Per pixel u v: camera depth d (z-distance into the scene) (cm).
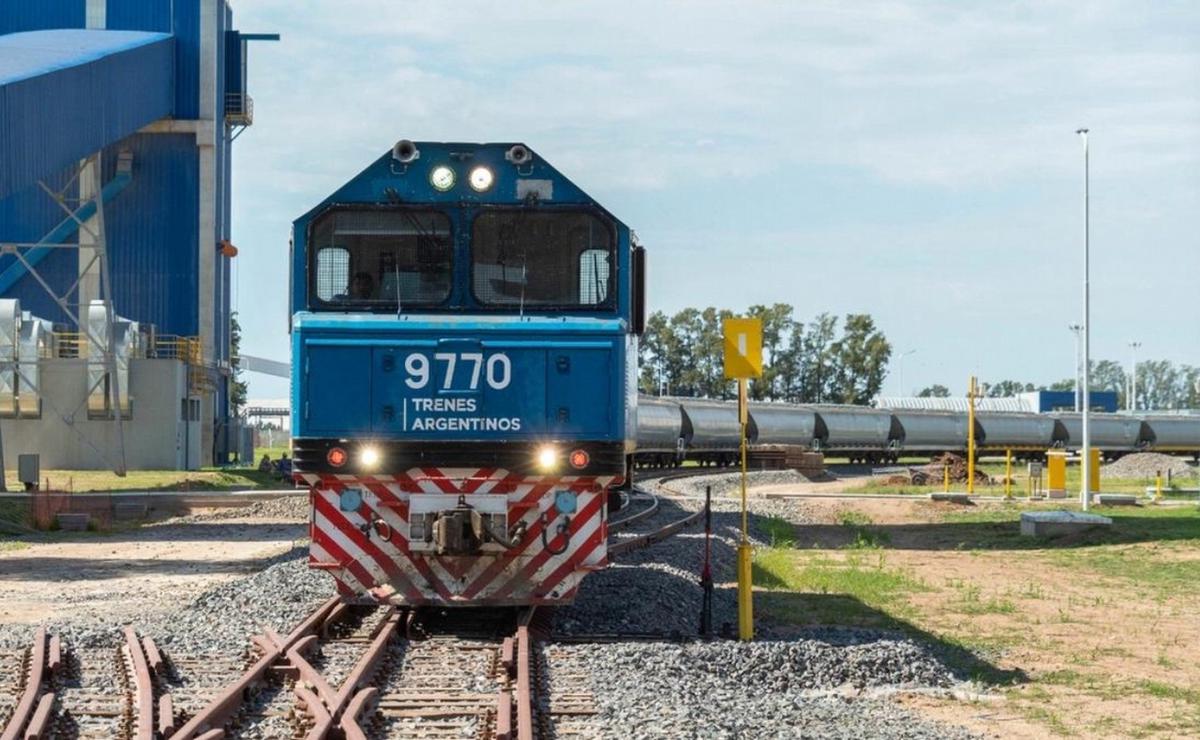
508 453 1363
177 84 6425
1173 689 1343
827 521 3725
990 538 3148
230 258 6975
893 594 2080
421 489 1365
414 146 1440
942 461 6212
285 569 1862
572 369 1371
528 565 1367
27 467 3972
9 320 5338
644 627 1502
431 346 1369
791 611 1841
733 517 3469
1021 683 1383
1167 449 9769
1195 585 2264
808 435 7925
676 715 1041
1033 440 9094
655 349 14300
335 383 1369
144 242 6419
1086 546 2948
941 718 1206
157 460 5656
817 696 1245
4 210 6166
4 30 6375
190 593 1916
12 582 2128
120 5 6412
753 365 1501
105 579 2169
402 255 1436
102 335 5509
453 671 1198
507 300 1434
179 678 1156
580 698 1087
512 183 1442
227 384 6944
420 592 1369
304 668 1133
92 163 5562
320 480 1370
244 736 962
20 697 1073
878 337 14825
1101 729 1177
